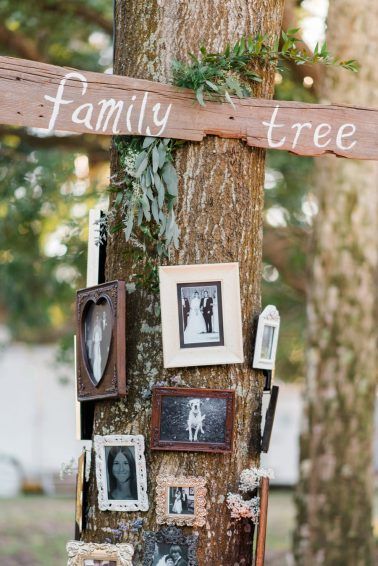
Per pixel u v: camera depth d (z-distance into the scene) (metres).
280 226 10.43
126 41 3.78
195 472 3.53
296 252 10.15
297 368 12.81
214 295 3.55
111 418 3.61
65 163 9.37
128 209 3.59
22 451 18.33
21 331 13.16
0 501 15.77
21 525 12.47
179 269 3.54
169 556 3.47
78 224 9.00
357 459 7.59
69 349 10.70
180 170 3.62
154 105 3.55
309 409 7.71
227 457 3.56
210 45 3.70
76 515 3.72
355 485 7.55
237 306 3.56
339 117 3.77
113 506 3.54
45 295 10.80
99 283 3.83
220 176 3.64
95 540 3.59
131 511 3.54
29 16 9.23
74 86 3.47
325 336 7.69
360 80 7.36
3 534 11.76
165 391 3.52
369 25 7.43
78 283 9.89
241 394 3.62
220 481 3.55
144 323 3.61
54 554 10.64
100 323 3.62
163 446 3.50
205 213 3.62
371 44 7.41
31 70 3.43
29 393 18.48
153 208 3.55
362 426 7.63
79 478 3.70
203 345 3.53
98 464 3.56
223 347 3.54
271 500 16.22
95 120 3.49
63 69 3.46
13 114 3.40
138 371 3.59
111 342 3.54
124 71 3.76
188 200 3.62
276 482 18.14
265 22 3.80
